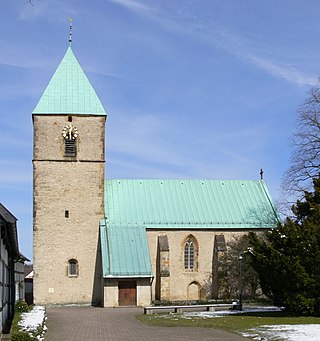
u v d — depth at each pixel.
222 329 35.69
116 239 64.31
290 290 42.03
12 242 36.53
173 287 65.88
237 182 74.38
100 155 66.06
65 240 64.38
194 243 67.38
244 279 65.69
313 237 41.75
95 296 64.00
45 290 63.25
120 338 31.70
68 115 65.81
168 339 30.92
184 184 72.44
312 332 31.73
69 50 69.94
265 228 68.75
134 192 69.88
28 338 24.78
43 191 64.69
